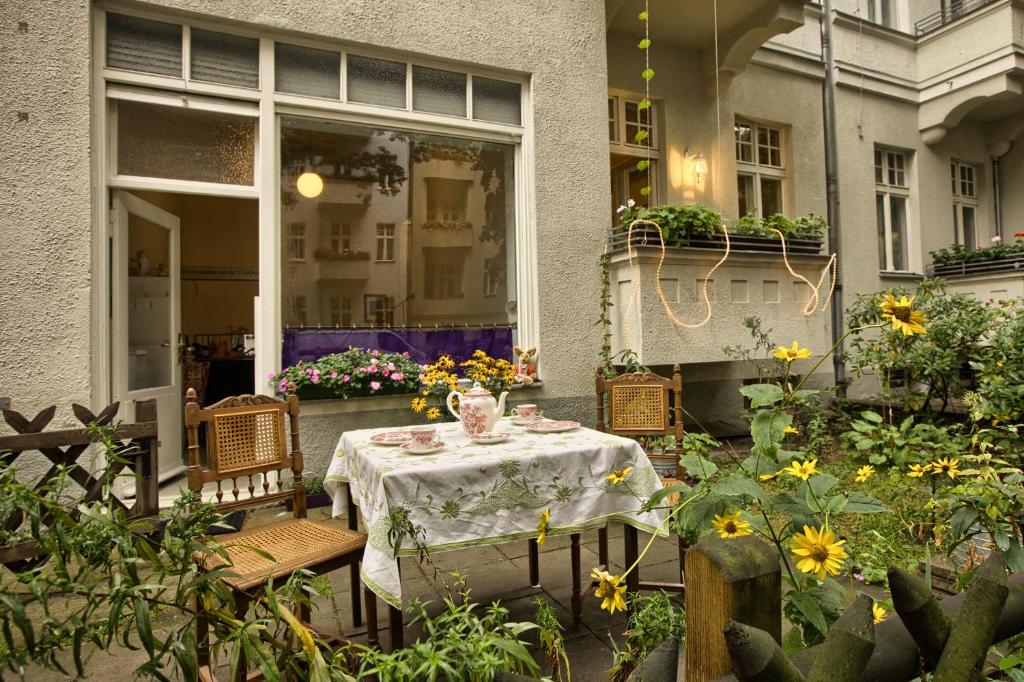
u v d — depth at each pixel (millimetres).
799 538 1225
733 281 5441
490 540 2020
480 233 5211
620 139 6887
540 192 5133
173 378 4910
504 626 1286
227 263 8438
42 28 3605
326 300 4746
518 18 5086
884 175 8641
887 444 4602
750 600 801
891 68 8500
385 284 4977
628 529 2395
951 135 9109
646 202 7137
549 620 1484
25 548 1782
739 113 7391
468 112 5035
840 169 8047
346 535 2180
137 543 1093
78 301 3648
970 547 1890
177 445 4898
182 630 1094
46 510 1159
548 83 5195
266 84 4336
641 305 4996
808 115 7891
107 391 3840
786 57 7715
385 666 1083
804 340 5773
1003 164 9578
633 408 3160
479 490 2021
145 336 4516
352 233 4867
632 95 6934
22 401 3514
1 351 3473
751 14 6426
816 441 5078
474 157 5238
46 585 936
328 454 4316
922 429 4512
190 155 4230
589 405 5211
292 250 4617
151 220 4613
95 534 1023
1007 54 7789
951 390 5523
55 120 3623
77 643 965
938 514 1977
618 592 1307
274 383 4305
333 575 3062
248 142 4406
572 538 2375
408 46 4672
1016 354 4586
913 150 8742
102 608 2375
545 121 5176
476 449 2238
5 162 3510
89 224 3693
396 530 1819
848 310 6316
